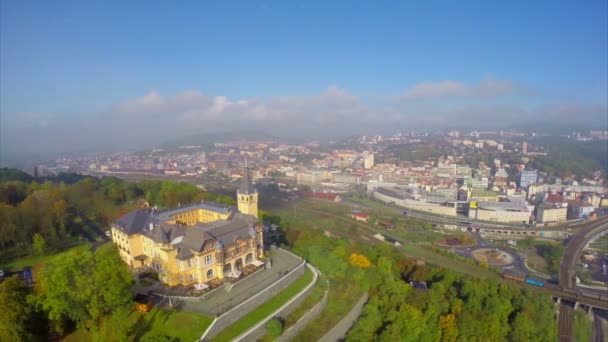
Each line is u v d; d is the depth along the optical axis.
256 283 178.25
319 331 162.12
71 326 138.75
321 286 193.00
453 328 181.50
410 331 166.50
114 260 137.75
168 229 181.38
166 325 138.88
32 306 127.75
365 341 157.25
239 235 190.12
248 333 143.62
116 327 126.19
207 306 153.25
